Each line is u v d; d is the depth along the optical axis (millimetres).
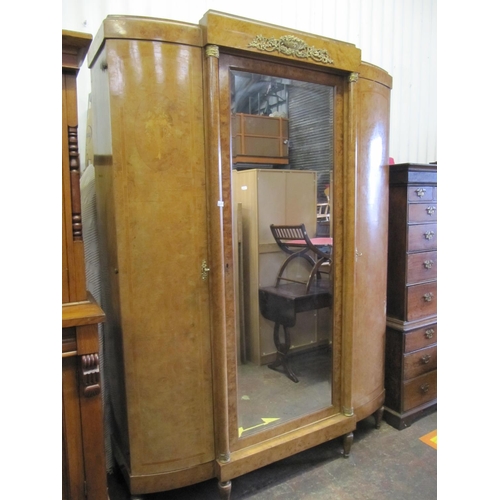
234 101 1358
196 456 1434
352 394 1751
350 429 1726
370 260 1787
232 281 1408
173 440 1402
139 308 1324
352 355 1693
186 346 1386
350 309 1657
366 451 1824
